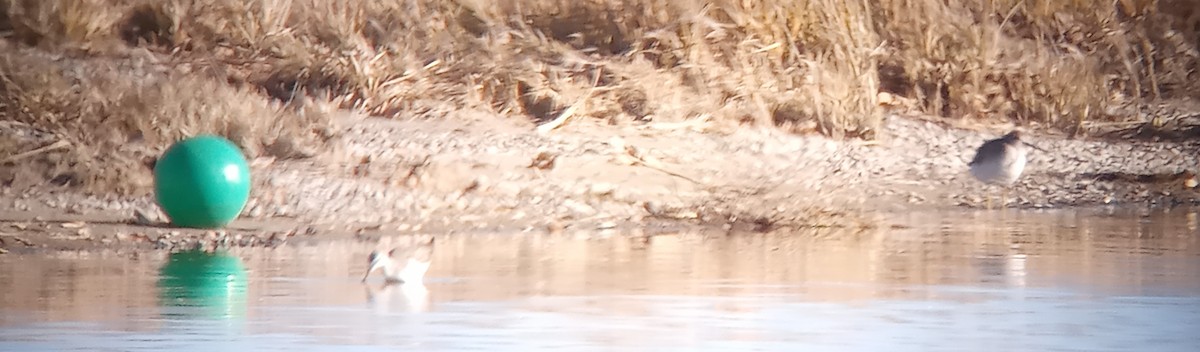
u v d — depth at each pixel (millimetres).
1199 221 55281
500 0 70250
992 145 61844
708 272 41781
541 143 60656
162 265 42000
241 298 37062
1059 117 75500
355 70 64000
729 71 68312
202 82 61812
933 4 76688
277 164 56094
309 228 48625
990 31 77312
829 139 67688
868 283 40031
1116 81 83875
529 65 66062
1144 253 46125
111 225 47906
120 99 58312
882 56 75250
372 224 49812
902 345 32375
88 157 53625
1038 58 78188
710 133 65062
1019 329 34094
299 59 64875
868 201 58656
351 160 57031
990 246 47656
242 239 46500
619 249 46469
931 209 57812
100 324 33750
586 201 54500
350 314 35219
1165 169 69062
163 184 47531
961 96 74562
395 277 39781
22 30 66438
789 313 35812
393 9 68062
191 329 33375
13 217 48594
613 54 69312
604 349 31734
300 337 32719
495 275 40969
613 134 63188
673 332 33562
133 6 68312
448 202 53156
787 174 62125
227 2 67625
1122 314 35969
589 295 37875
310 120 59625
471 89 64688
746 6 70250
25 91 57938
